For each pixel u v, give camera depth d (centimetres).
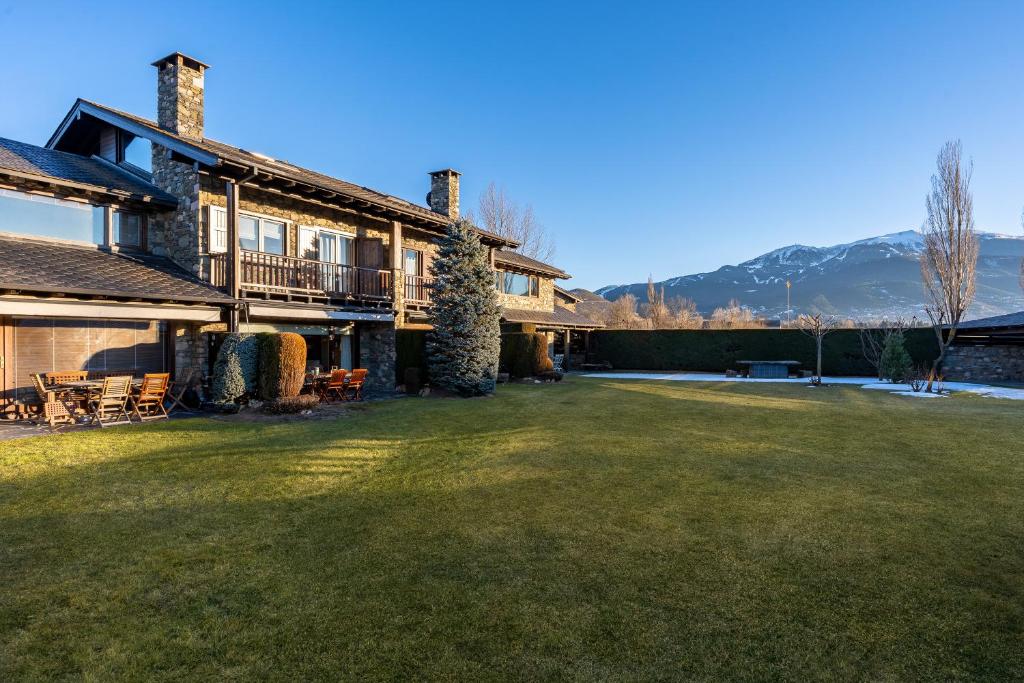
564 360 3098
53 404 992
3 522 525
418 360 1705
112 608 367
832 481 678
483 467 747
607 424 1097
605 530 509
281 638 331
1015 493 627
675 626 343
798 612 360
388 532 507
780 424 1112
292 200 1564
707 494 622
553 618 352
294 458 780
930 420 1173
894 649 319
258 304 1315
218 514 554
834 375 2786
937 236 2672
